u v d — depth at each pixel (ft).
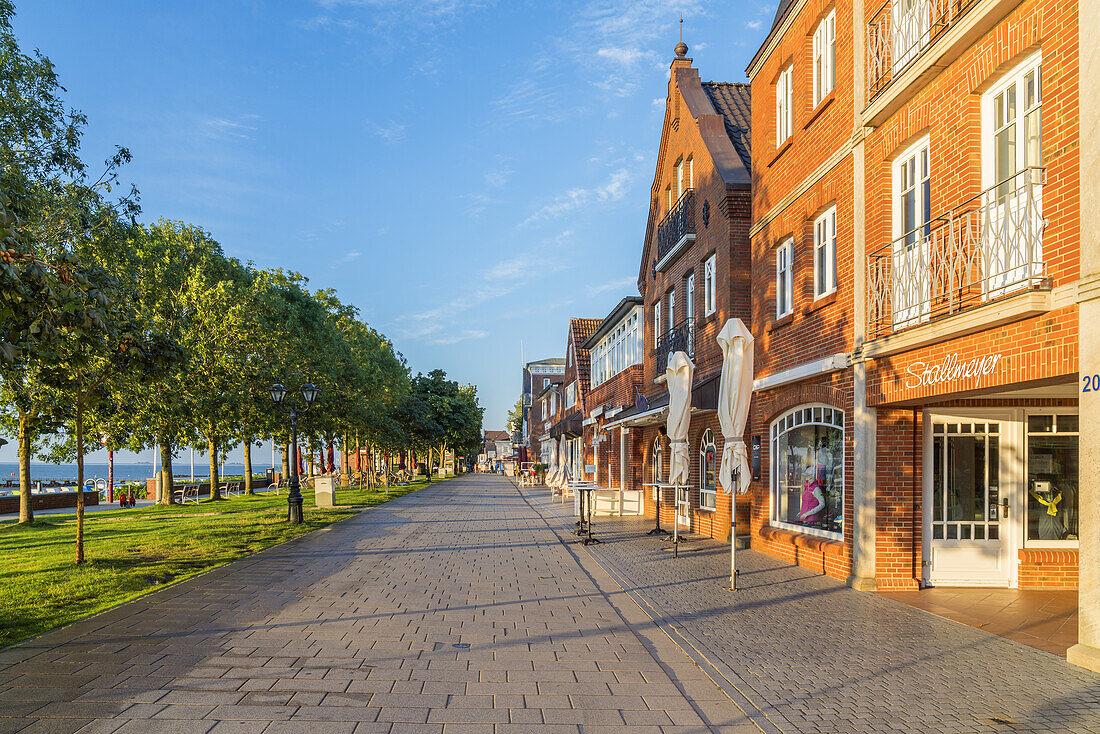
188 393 68.28
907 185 31.65
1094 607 20.45
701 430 57.26
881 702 17.79
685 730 16.01
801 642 23.35
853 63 34.96
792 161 42.01
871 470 32.24
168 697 17.46
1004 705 17.57
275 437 116.26
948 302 27.91
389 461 146.30
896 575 31.99
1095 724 16.38
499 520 68.08
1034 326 22.40
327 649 21.99
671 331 63.21
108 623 25.04
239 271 88.94
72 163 35.88
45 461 70.79
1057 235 21.88
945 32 26.78
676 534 42.98
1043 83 22.67
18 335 21.15
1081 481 20.24
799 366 38.86
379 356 130.93
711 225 53.62
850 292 34.58
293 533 55.26
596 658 21.52
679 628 25.22
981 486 32.71
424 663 20.75
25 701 17.04
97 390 37.78
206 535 53.47
